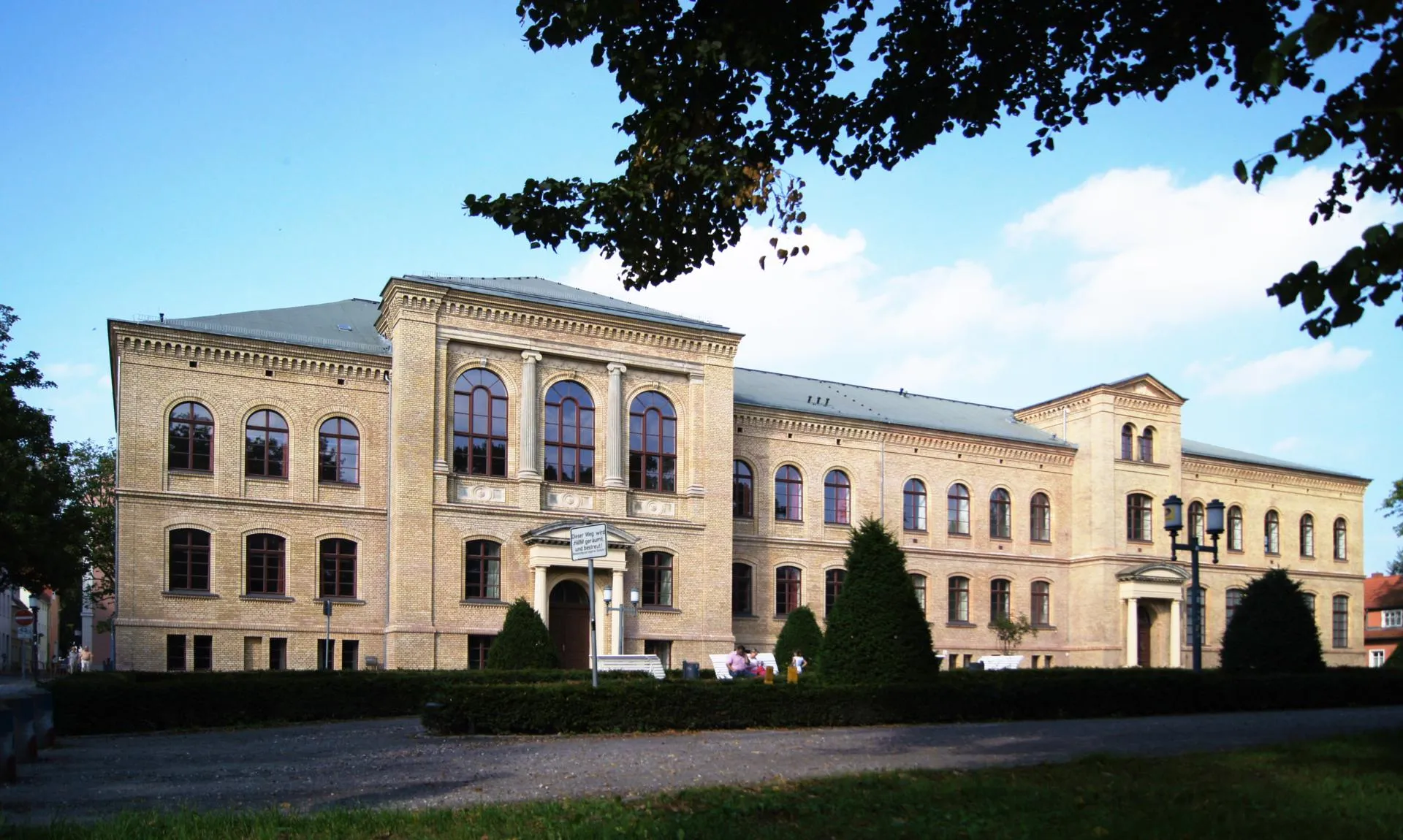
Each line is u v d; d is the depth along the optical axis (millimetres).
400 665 40500
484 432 43531
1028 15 14242
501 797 13750
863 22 14414
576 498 44875
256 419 41375
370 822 11148
